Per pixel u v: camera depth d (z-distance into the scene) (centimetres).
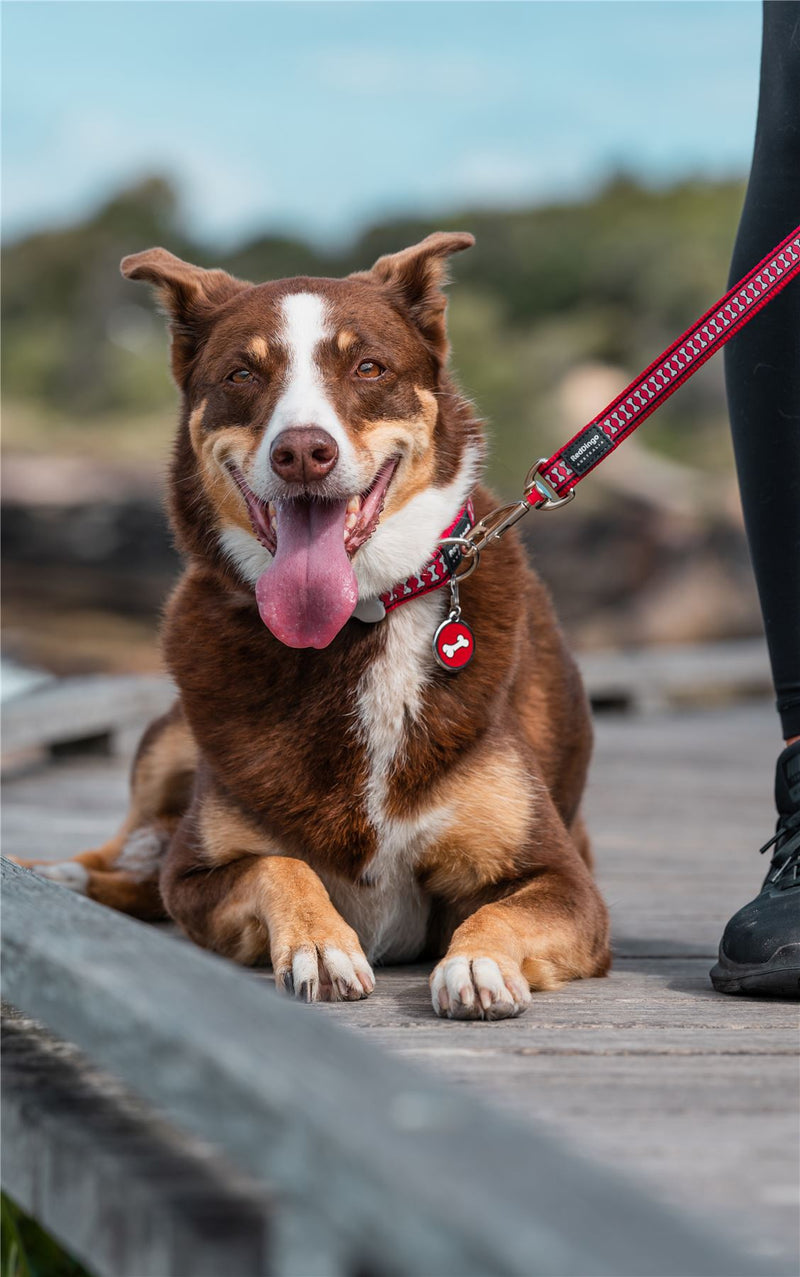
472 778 271
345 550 266
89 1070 178
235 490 280
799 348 247
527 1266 91
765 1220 135
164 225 5616
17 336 5019
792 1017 226
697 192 4922
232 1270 121
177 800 358
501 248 4681
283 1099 112
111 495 3134
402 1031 214
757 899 246
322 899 258
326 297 289
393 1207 100
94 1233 145
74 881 342
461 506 290
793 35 250
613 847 469
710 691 1216
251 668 271
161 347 4819
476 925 249
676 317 4209
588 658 973
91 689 694
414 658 269
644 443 3509
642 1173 146
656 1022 221
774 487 247
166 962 152
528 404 3838
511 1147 108
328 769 266
